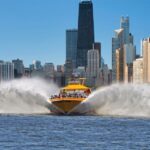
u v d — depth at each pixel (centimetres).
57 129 10344
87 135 9400
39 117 12900
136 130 10169
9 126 10888
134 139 8856
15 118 12625
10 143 8319
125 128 10512
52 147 7919
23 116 13188
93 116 13275
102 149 7744
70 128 10500
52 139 8838
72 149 7744
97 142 8481
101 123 11431
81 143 8362
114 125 11038
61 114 13625
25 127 10700
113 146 8044
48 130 10169
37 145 8112
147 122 11669
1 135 9369
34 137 9100
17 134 9531
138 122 11675
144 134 9556
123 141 8600
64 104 13312
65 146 8031
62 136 9250
